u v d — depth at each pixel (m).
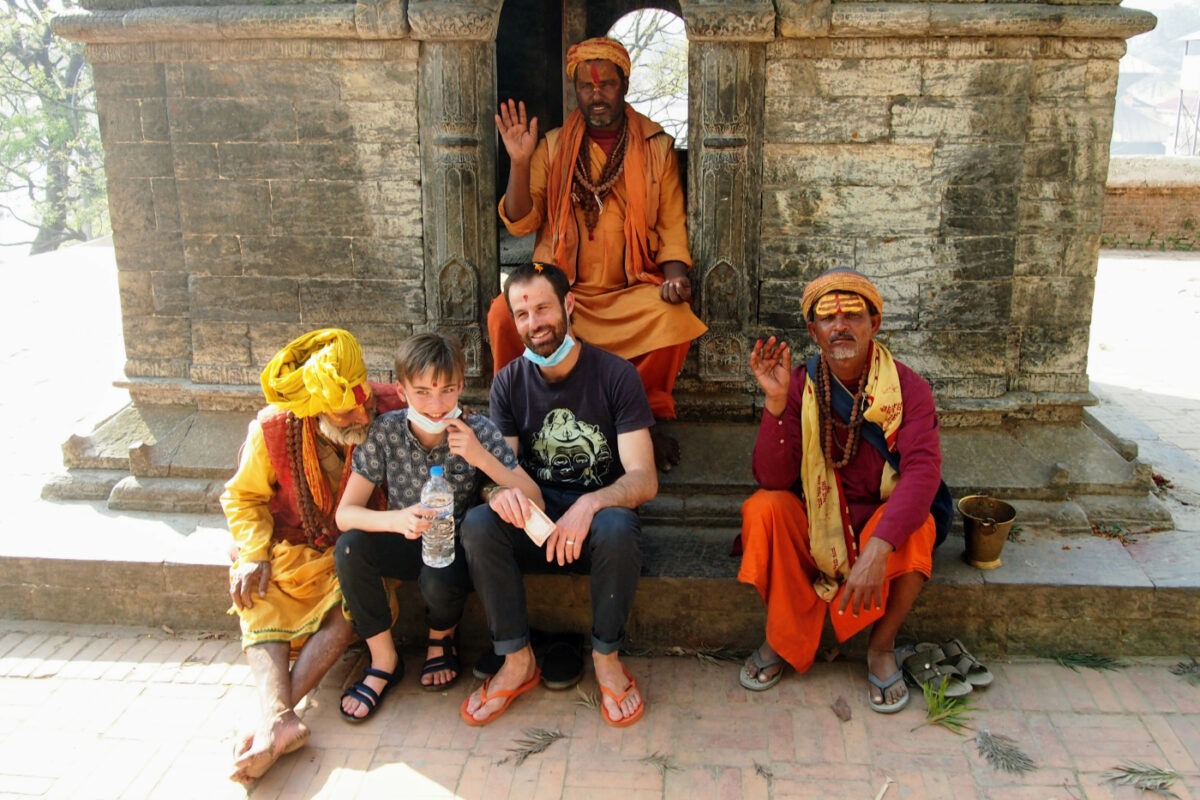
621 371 3.35
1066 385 4.06
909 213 3.90
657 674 3.46
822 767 3.00
